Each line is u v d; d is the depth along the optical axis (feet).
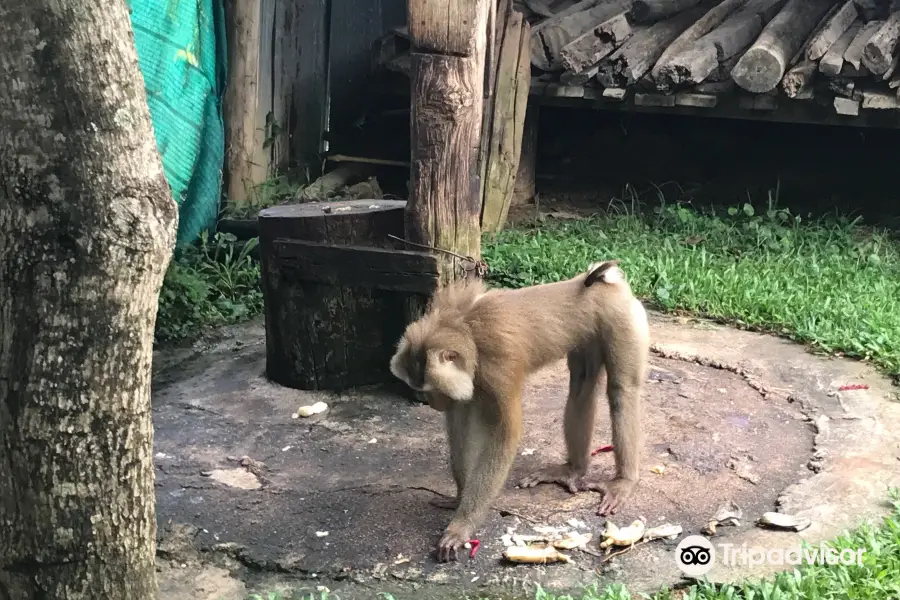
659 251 17.60
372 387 13.92
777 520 11.10
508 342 10.93
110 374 8.86
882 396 13.37
